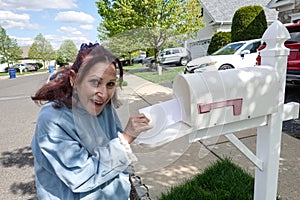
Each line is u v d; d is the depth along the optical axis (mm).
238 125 1299
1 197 2256
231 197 1918
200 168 2438
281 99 1383
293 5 8672
